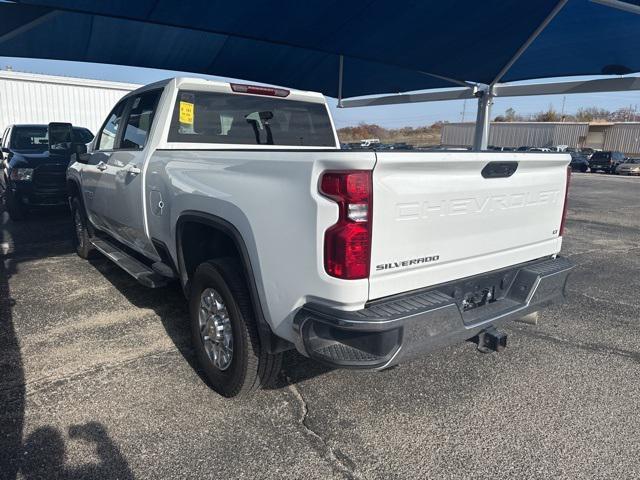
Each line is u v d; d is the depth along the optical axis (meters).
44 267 5.85
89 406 2.94
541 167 3.11
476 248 2.77
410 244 2.41
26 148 9.45
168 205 3.47
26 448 2.54
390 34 6.51
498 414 2.98
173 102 3.79
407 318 2.25
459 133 54.78
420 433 2.77
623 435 2.79
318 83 10.23
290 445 2.63
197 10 5.36
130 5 4.92
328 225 2.21
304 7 5.53
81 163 5.53
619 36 6.35
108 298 4.79
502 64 7.54
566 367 3.64
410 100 9.01
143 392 3.11
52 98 18.41
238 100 4.14
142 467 2.43
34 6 4.31
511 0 5.46
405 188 2.33
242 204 2.65
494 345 2.76
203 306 3.18
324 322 2.25
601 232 9.91
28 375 3.29
